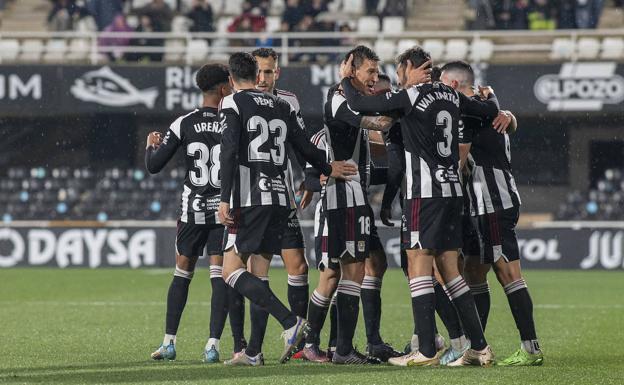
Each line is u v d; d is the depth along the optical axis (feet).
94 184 252.42
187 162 86.12
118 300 147.23
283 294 156.25
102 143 275.80
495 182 80.18
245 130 77.00
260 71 82.17
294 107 86.33
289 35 239.30
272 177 77.36
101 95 241.55
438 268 78.54
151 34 238.89
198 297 150.92
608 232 214.69
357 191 80.12
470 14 277.03
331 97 79.92
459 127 78.07
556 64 235.61
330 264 82.74
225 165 75.31
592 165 275.80
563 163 277.23
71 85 241.55
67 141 276.00
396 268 217.77
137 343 97.30
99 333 105.60
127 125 274.98
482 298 84.94
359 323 110.11
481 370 75.72
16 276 195.83
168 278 190.49
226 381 69.77
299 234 83.10
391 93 76.13
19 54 261.24
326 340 100.58
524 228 217.36
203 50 238.27
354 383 68.74
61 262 221.05
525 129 277.23
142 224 220.84
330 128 80.69
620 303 143.84
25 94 241.76
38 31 286.05
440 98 76.64
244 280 76.07
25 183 251.60
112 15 268.00
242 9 274.36
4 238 221.87
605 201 249.14
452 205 76.38
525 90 236.22
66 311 130.62
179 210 86.63
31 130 274.77
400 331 108.99
